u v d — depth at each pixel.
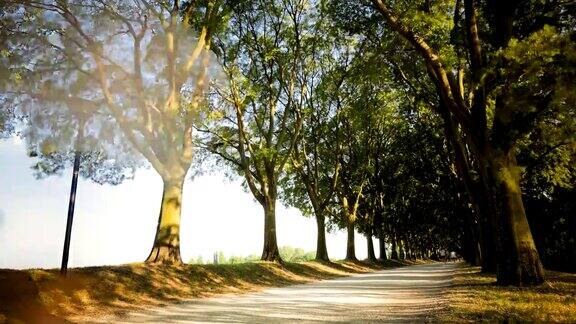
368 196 53.34
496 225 14.80
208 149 28.94
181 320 9.65
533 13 15.33
